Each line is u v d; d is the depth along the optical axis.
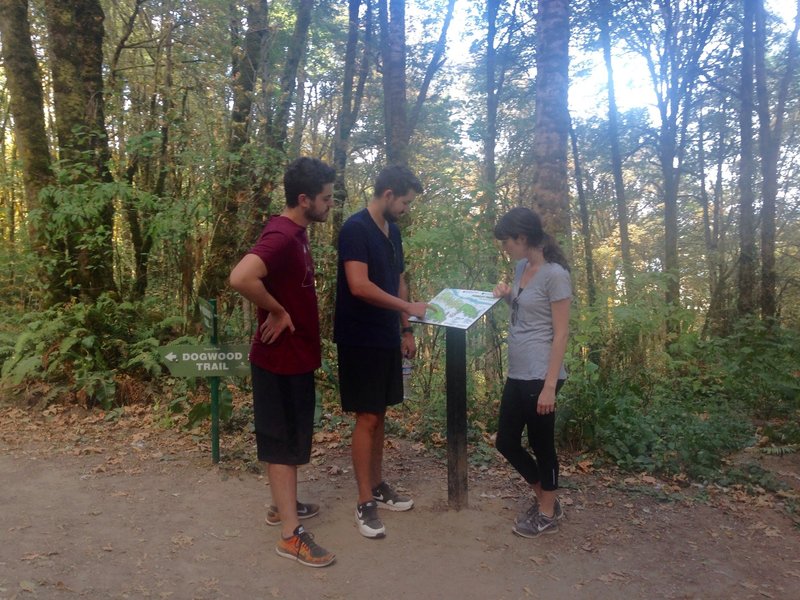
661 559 3.57
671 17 18.30
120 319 6.64
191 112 8.34
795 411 7.22
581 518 4.06
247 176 6.82
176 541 3.56
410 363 6.14
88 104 7.23
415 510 4.05
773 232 14.20
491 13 17.38
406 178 3.63
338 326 3.71
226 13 10.78
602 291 6.61
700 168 23.14
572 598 3.15
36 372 6.11
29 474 4.49
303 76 14.98
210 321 4.53
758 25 14.94
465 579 3.28
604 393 5.55
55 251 6.72
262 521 3.84
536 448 3.71
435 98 17.69
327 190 3.42
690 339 8.07
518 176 17.05
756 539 3.86
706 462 4.98
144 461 4.78
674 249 18.97
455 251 6.26
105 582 3.12
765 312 14.07
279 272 3.33
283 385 3.40
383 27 13.16
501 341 6.18
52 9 7.06
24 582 3.06
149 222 6.97
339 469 4.73
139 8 12.26
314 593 3.12
